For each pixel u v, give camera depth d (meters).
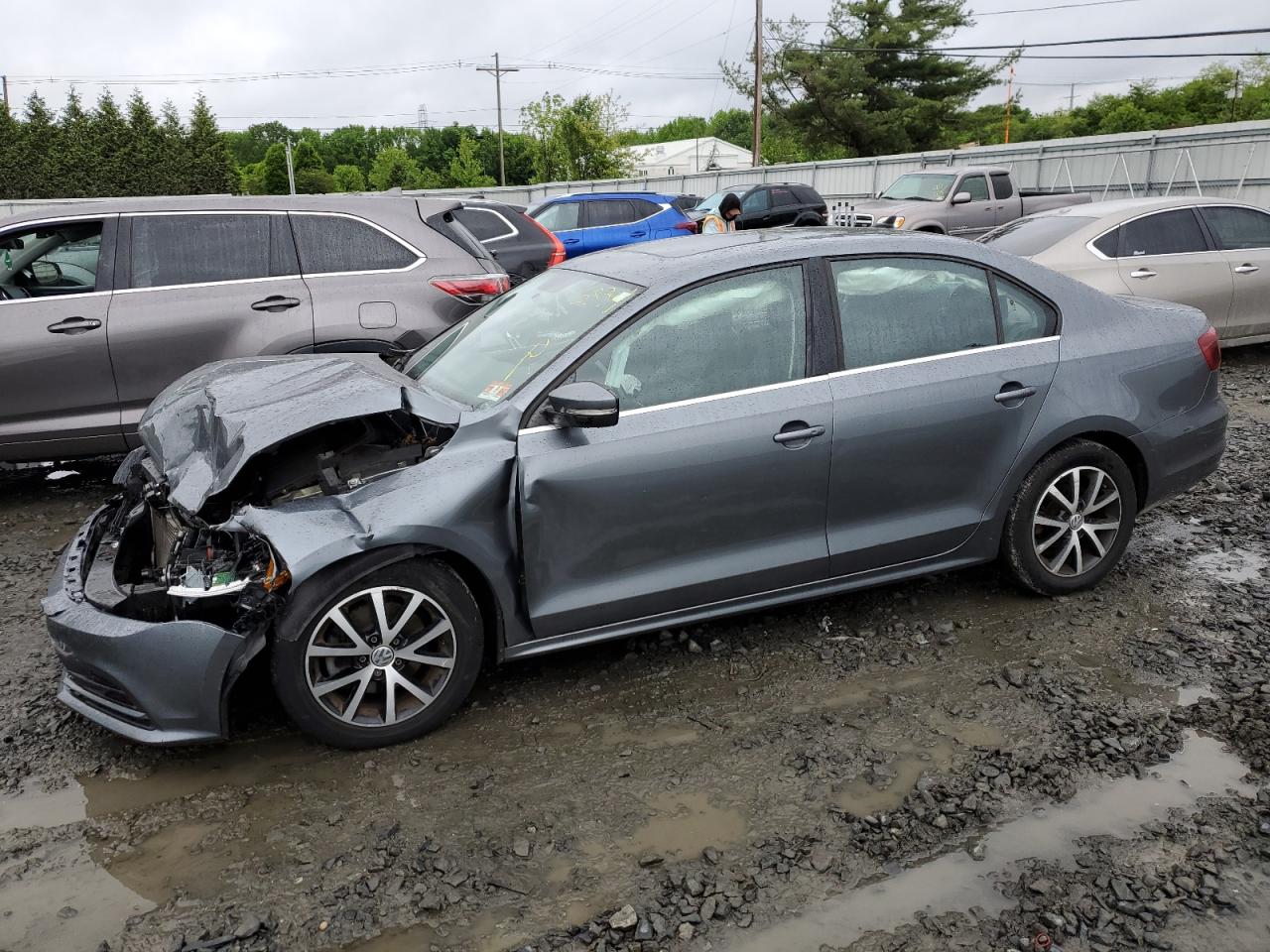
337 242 6.10
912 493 3.92
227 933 2.54
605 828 2.94
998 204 18.17
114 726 3.18
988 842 2.84
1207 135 20.78
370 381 3.54
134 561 3.76
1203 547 4.98
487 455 3.33
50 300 5.65
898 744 3.34
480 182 65.94
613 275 3.89
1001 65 43.84
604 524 3.46
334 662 3.27
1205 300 8.59
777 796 3.08
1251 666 3.77
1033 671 3.78
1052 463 4.12
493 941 2.50
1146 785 3.07
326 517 3.14
